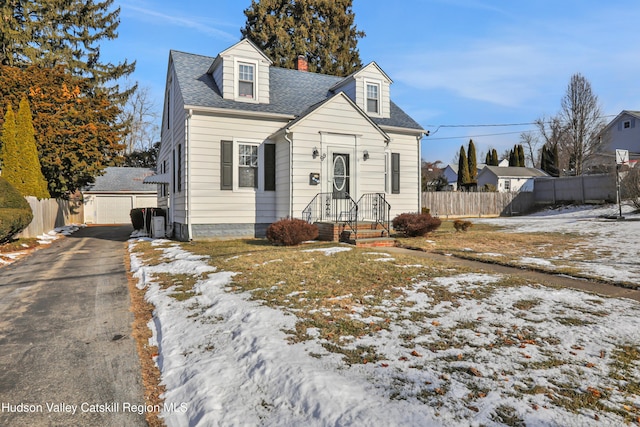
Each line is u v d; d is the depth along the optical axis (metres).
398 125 14.41
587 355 3.33
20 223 11.18
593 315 4.29
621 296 5.06
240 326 4.24
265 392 2.93
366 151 12.44
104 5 29.59
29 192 15.05
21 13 25.48
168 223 15.48
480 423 2.40
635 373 3.01
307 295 5.24
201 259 8.16
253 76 12.70
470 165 37.09
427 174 51.38
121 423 2.74
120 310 5.39
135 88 32.66
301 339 3.79
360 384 2.90
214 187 11.74
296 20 30.30
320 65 30.53
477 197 25.89
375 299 5.00
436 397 2.71
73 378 3.42
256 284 5.88
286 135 11.41
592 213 19.88
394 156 14.34
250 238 12.06
